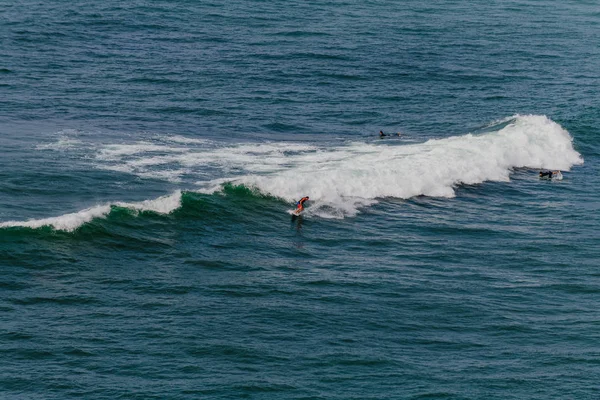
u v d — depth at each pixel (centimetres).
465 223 15588
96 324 10525
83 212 13425
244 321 10956
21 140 18000
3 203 13862
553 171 19050
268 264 12838
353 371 10000
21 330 10188
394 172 17200
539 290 12756
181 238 13425
